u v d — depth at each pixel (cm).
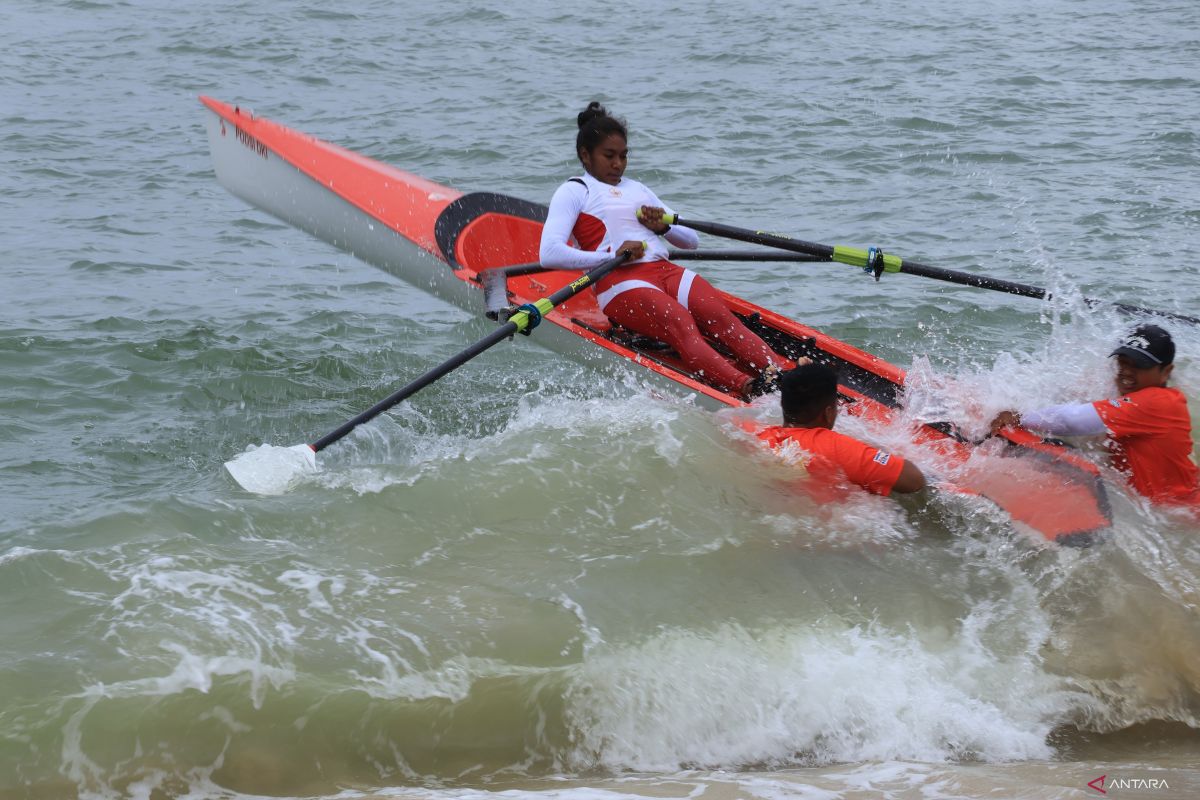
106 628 1448
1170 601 1694
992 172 4744
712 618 1598
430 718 1393
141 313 3241
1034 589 1723
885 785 1317
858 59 6962
